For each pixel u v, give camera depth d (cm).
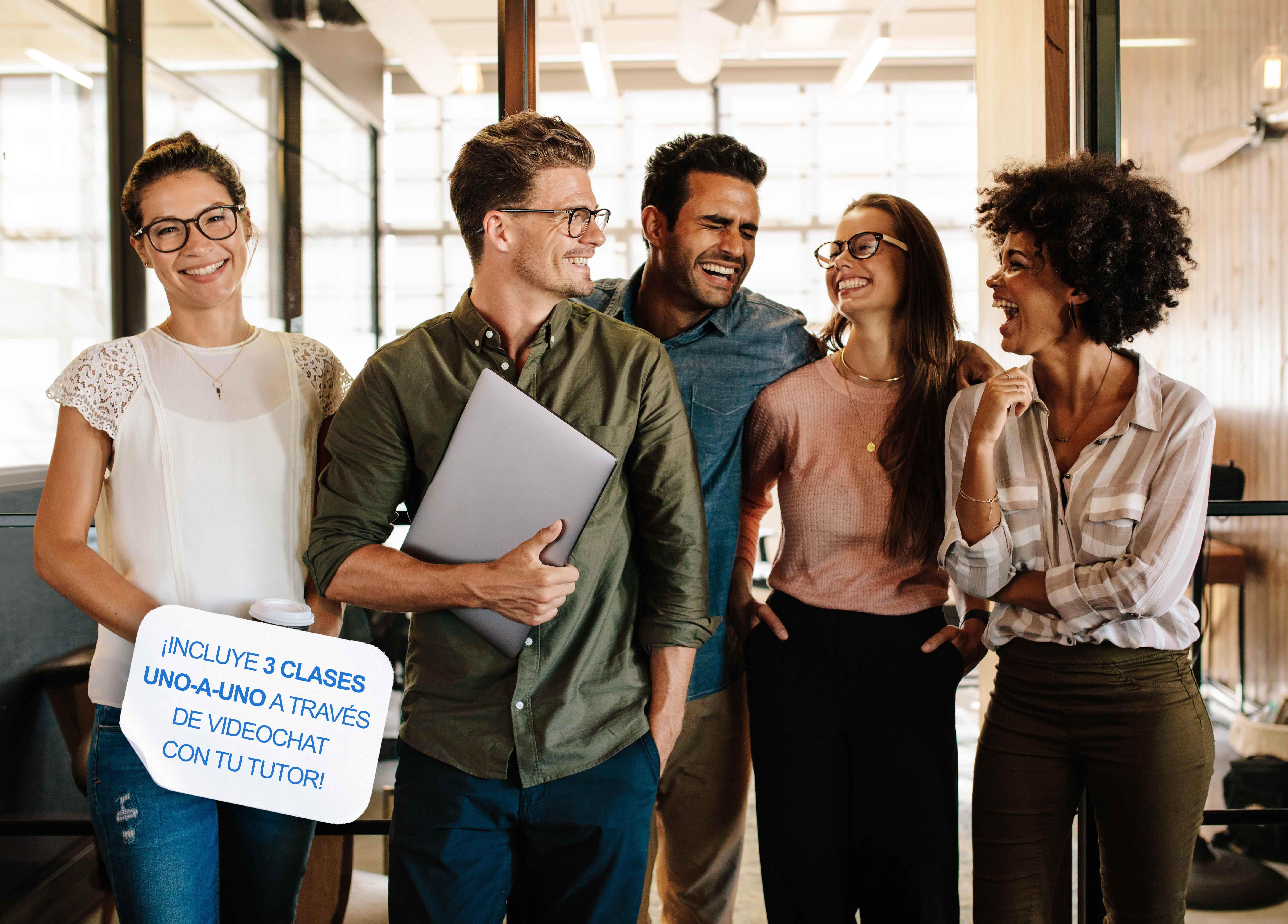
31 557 210
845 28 851
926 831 143
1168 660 135
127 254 271
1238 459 257
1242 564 258
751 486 171
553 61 891
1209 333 257
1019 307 141
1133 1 248
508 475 113
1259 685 260
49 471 128
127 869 125
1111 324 133
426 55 262
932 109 913
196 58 269
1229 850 221
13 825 208
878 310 153
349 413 124
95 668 130
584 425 122
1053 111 198
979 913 148
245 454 132
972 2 805
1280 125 250
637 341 125
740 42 823
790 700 148
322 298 260
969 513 138
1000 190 148
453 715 119
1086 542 137
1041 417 143
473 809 117
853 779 147
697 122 909
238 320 139
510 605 111
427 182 266
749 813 309
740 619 168
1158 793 133
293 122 263
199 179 128
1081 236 131
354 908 196
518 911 134
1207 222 254
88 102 266
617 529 124
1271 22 249
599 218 120
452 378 121
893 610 149
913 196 921
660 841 180
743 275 162
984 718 152
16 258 253
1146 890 136
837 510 152
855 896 154
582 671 120
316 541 123
